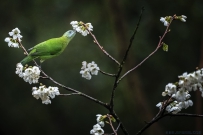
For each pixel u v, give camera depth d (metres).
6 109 16.61
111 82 15.54
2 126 16.59
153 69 16.53
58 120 16.73
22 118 16.70
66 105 16.31
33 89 4.74
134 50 16.06
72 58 15.55
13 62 15.89
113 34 15.53
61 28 16.19
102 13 16.23
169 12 16.16
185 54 16.50
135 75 15.04
